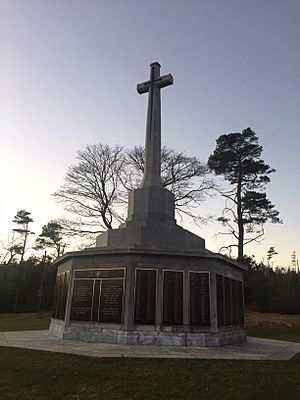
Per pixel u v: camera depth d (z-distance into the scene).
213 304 14.88
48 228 52.28
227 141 41.59
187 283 15.01
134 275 14.86
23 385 8.92
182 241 17.02
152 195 17.88
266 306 39.66
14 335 17.33
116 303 14.73
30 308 47.53
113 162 34.44
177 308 14.61
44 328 24.31
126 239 16.75
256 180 40.41
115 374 9.60
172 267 15.11
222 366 10.62
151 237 16.52
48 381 9.14
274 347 15.38
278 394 8.61
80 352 11.85
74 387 8.76
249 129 41.25
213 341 14.41
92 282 15.59
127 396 8.21
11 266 50.91
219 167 41.19
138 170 34.84
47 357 11.14
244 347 14.96
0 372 9.90
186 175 34.72
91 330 14.85
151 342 14.00
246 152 40.72
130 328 14.16
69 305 15.81
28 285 48.94
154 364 10.53
